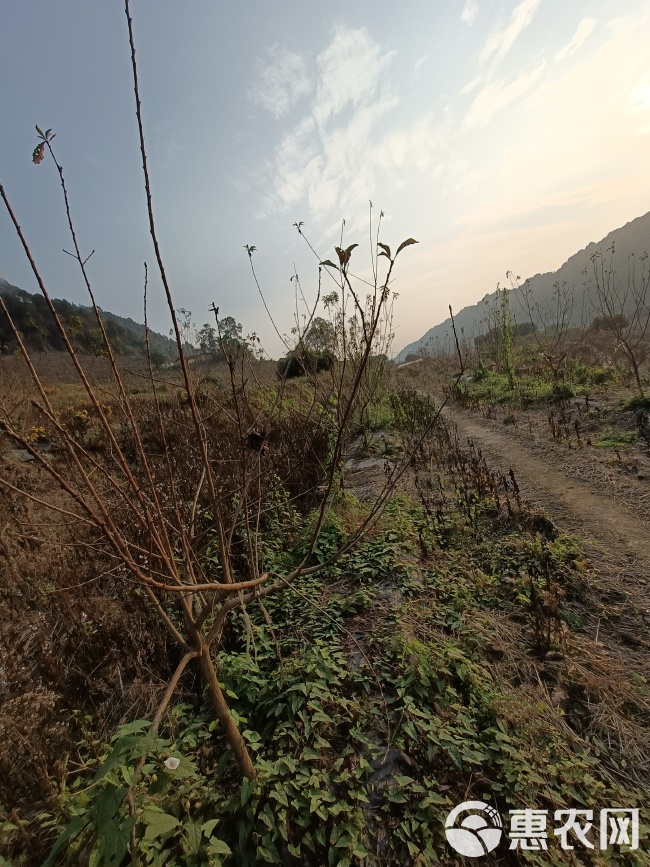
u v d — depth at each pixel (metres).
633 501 4.55
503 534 4.36
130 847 1.41
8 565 3.51
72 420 6.42
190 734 2.28
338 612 3.28
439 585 3.54
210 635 1.82
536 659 2.87
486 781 2.06
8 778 1.95
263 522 4.63
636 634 2.99
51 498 5.03
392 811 1.94
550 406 8.55
